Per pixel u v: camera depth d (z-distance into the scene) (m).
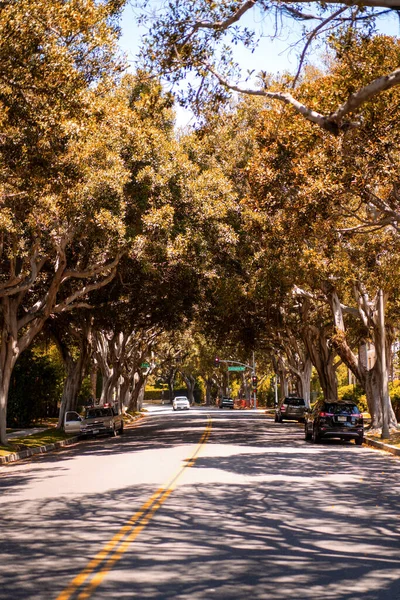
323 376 43.09
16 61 14.35
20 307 36.28
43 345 58.66
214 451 24.34
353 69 15.84
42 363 50.78
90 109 16.16
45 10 14.37
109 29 16.86
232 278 35.38
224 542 9.39
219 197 30.56
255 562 8.27
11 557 8.59
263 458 21.62
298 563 8.23
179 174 28.34
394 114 17.53
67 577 7.57
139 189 26.77
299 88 18.22
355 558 8.51
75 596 6.80
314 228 21.89
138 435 36.97
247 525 10.61
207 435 34.50
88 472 18.34
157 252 27.94
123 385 65.38
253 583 7.32
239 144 32.50
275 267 31.91
